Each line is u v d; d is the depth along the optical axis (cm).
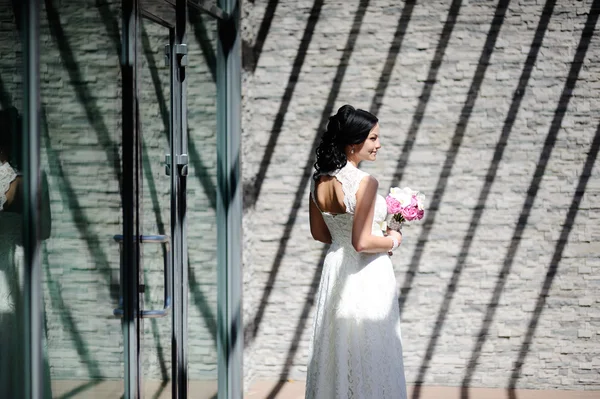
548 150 575
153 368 369
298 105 596
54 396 276
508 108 578
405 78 586
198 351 455
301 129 596
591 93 571
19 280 258
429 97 584
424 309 589
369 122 398
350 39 589
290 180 599
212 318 491
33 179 263
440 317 588
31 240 263
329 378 405
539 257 579
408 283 589
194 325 446
